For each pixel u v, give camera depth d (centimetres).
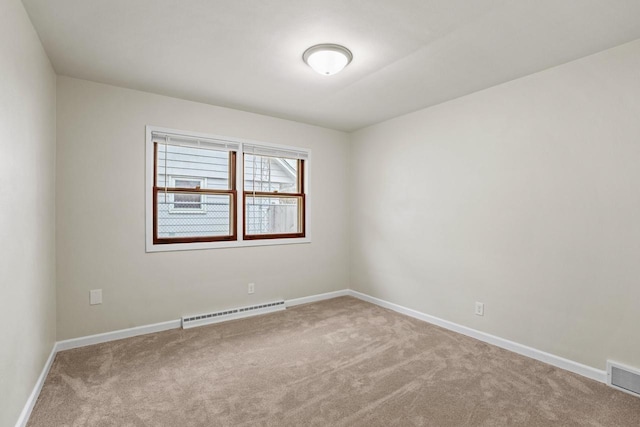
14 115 160
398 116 374
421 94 304
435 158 333
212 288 339
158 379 219
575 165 233
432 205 336
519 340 265
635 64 207
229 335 300
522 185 263
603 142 220
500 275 278
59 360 245
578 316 232
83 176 273
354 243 439
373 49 221
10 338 154
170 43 216
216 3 173
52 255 250
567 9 175
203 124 332
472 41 210
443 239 325
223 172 367
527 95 260
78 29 199
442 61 238
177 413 183
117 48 222
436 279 332
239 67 251
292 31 201
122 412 183
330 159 430
